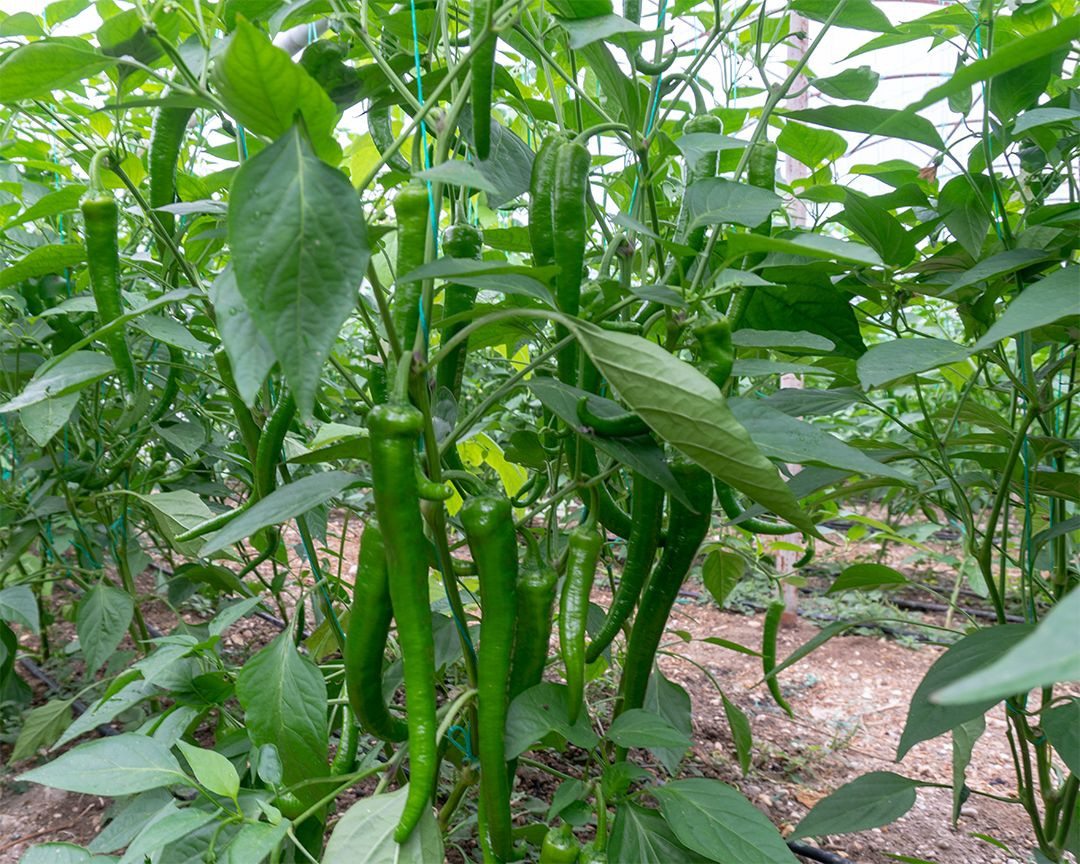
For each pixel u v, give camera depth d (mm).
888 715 3586
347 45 1569
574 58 1857
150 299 2438
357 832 1262
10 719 2932
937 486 2131
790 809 2748
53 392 1602
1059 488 1895
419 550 1149
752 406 1387
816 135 2211
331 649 2627
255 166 917
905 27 1912
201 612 3980
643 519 1585
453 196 1783
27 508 2590
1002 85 1666
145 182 2301
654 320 1709
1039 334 1855
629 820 1452
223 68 915
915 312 3691
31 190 2352
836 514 2777
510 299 1808
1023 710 1893
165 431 2408
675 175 2518
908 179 2256
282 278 895
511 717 1369
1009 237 1723
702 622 4672
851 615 4746
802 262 1617
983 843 2631
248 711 1529
